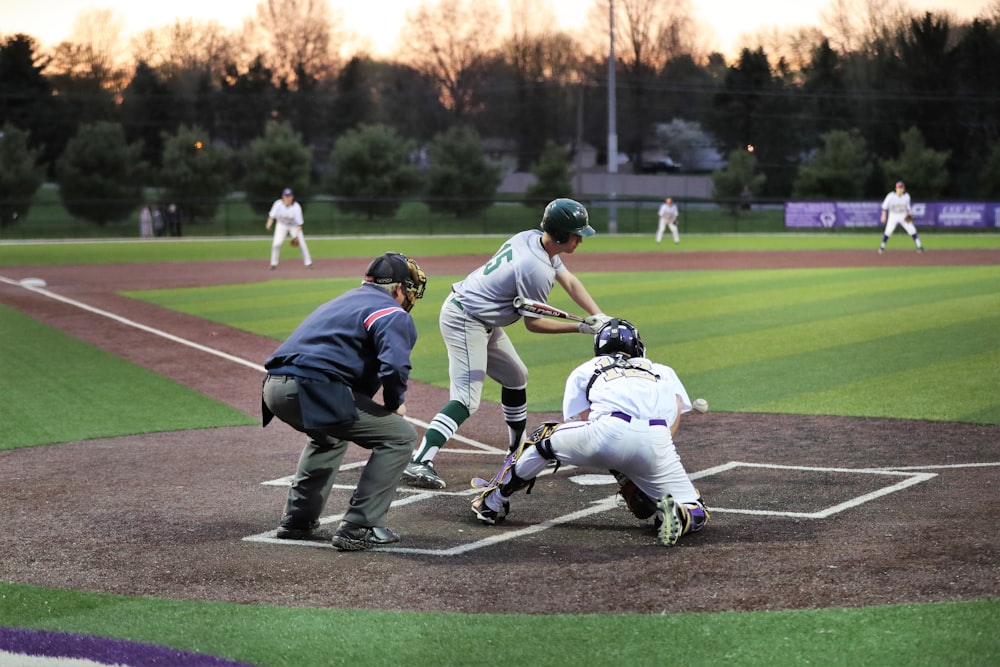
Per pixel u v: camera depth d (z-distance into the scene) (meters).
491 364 19.92
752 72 186.62
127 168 151.25
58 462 21.34
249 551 15.12
